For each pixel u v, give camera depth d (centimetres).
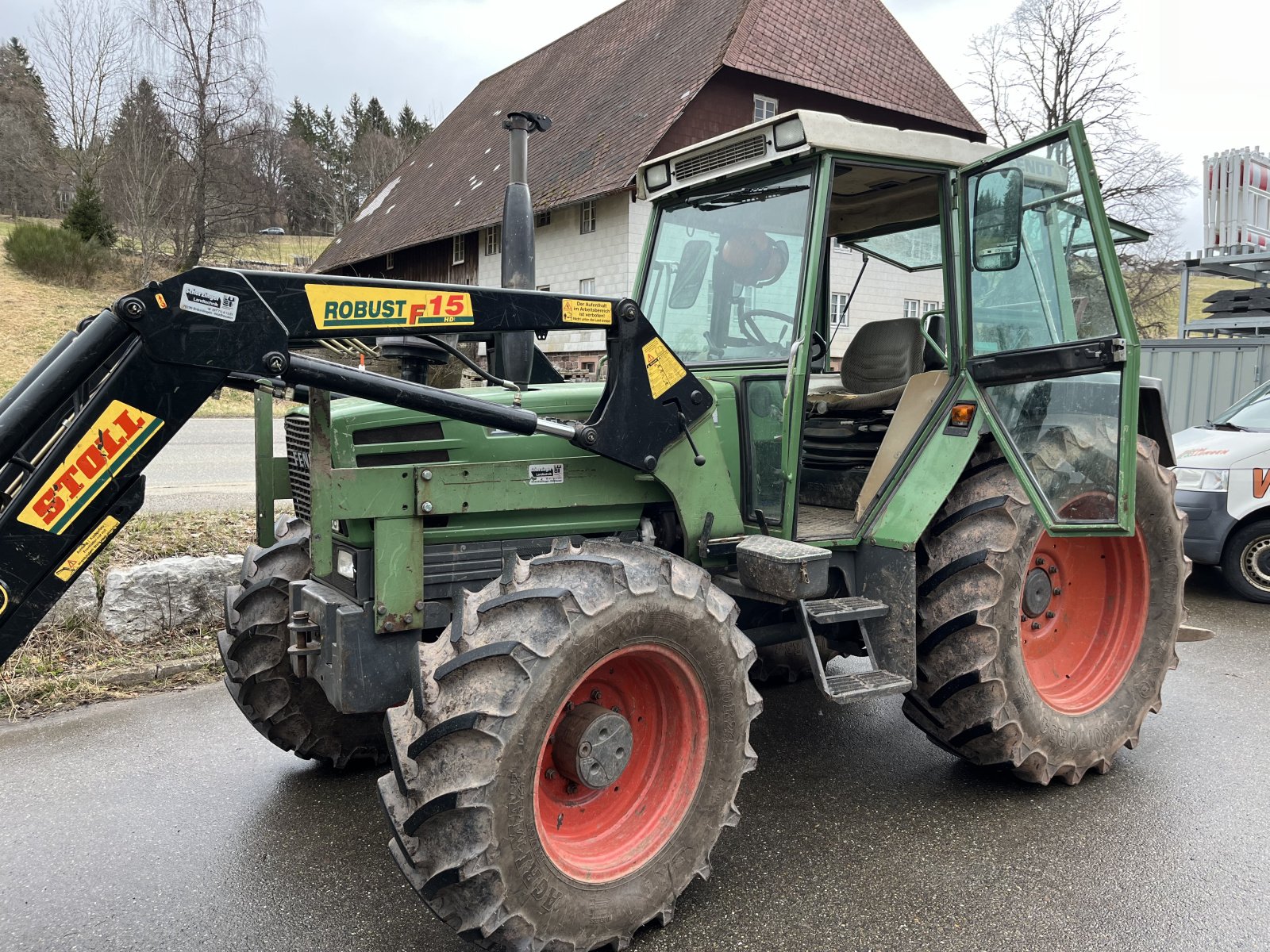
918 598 342
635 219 1959
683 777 274
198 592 523
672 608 260
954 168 356
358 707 272
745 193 355
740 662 277
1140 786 363
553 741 262
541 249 2262
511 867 232
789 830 329
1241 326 1041
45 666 471
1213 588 718
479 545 294
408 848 231
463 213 2555
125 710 449
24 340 2230
